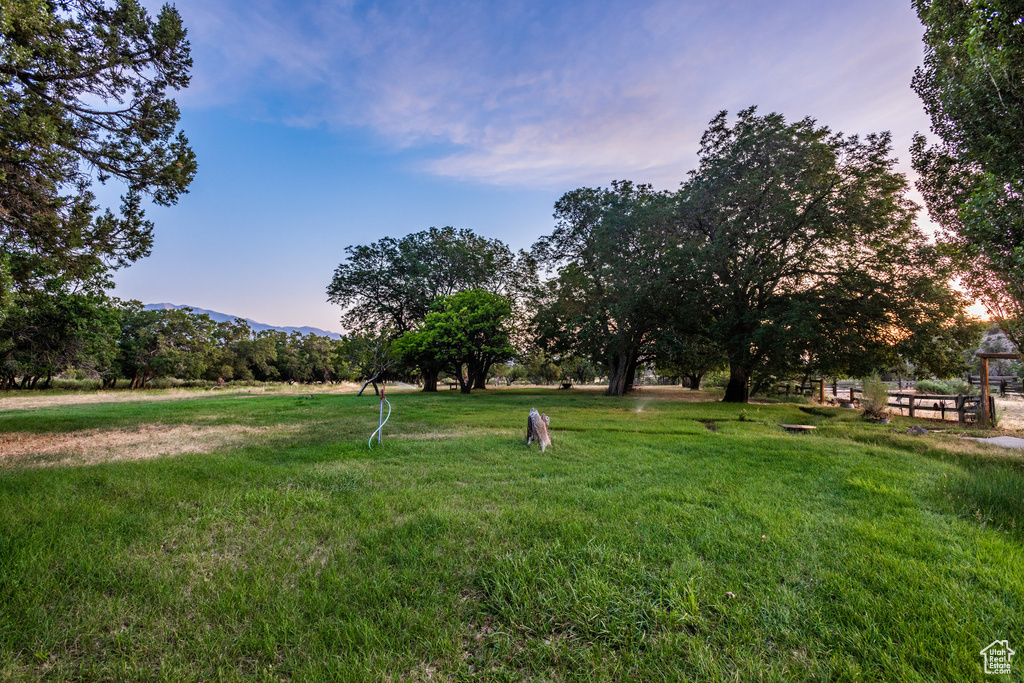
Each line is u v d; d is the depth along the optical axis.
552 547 3.61
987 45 6.33
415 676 2.21
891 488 5.62
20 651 2.39
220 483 5.70
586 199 26.02
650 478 6.08
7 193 6.99
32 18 6.66
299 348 70.25
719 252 18.72
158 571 3.24
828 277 19.38
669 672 2.26
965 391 26.20
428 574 3.23
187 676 2.23
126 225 9.02
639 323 23.73
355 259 32.66
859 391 23.70
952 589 3.01
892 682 2.15
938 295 16.50
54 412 14.42
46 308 20.19
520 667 2.33
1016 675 2.14
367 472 6.34
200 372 49.38
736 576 3.20
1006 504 4.88
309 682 2.17
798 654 2.39
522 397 23.28
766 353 20.44
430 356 28.62
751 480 6.04
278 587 3.05
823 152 17.98
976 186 6.82
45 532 3.88
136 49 8.78
